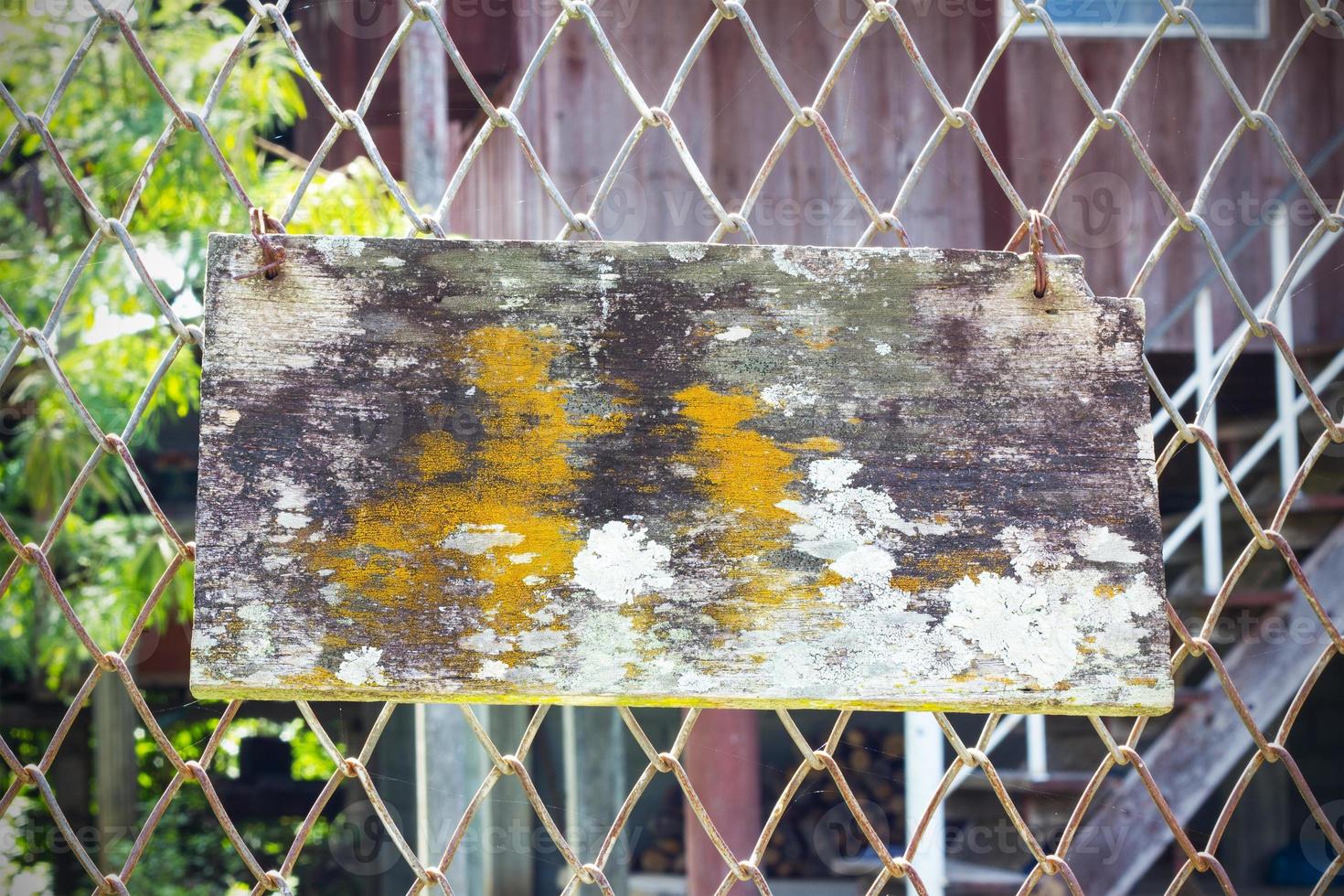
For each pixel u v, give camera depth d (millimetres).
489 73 4266
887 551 1119
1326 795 7371
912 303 1143
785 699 1102
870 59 4605
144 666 7148
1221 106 4891
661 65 4410
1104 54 4812
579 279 1118
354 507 1086
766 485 1115
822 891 6438
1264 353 4996
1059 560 1132
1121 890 3934
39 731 7625
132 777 6613
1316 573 4098
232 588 1071
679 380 1117
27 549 1176
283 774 8086
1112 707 1124
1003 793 1255
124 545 4691
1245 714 1301
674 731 7371
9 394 4508
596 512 1103
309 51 4477
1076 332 1153
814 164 4559
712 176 4453
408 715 7113
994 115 4719
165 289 3773
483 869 5883
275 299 1095
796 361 1127
